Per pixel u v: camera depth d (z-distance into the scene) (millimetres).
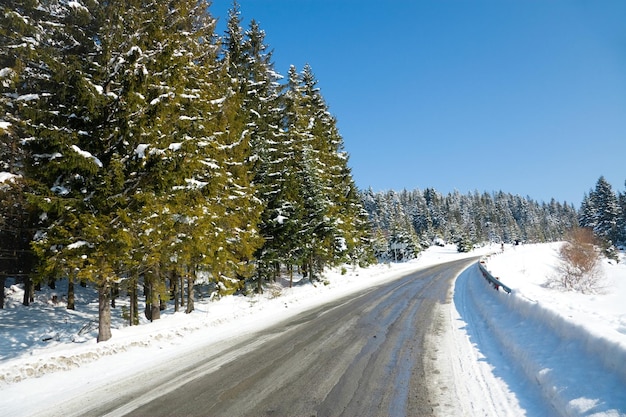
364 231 40250
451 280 23906
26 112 9297
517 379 5984
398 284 23203
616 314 7426
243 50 23844
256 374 7035
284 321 12992
